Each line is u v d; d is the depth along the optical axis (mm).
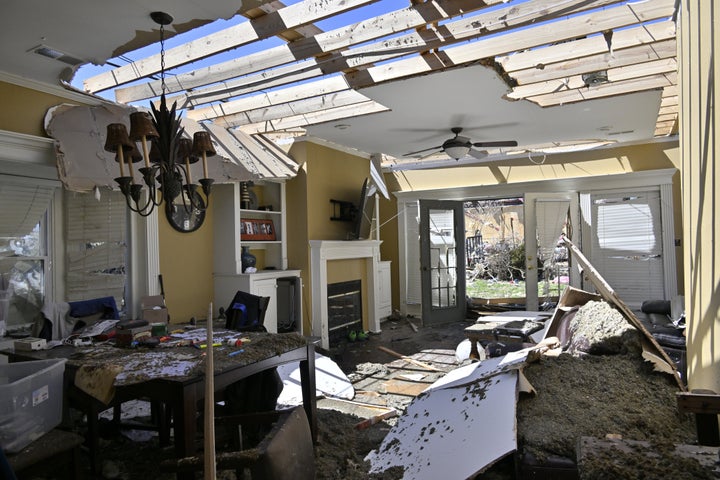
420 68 3545
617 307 2934
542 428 2055
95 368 2176
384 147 6488
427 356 5176
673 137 6285
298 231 5926
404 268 7945
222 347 2600
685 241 2783
